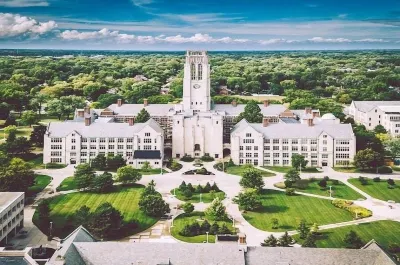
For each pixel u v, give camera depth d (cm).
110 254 16550
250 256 16625
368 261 16400
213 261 16300
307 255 16612
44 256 19600
